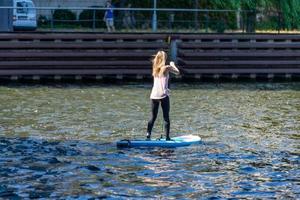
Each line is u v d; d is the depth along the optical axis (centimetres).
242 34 5822
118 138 3269
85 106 4184
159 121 3728
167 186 2456
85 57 5559
